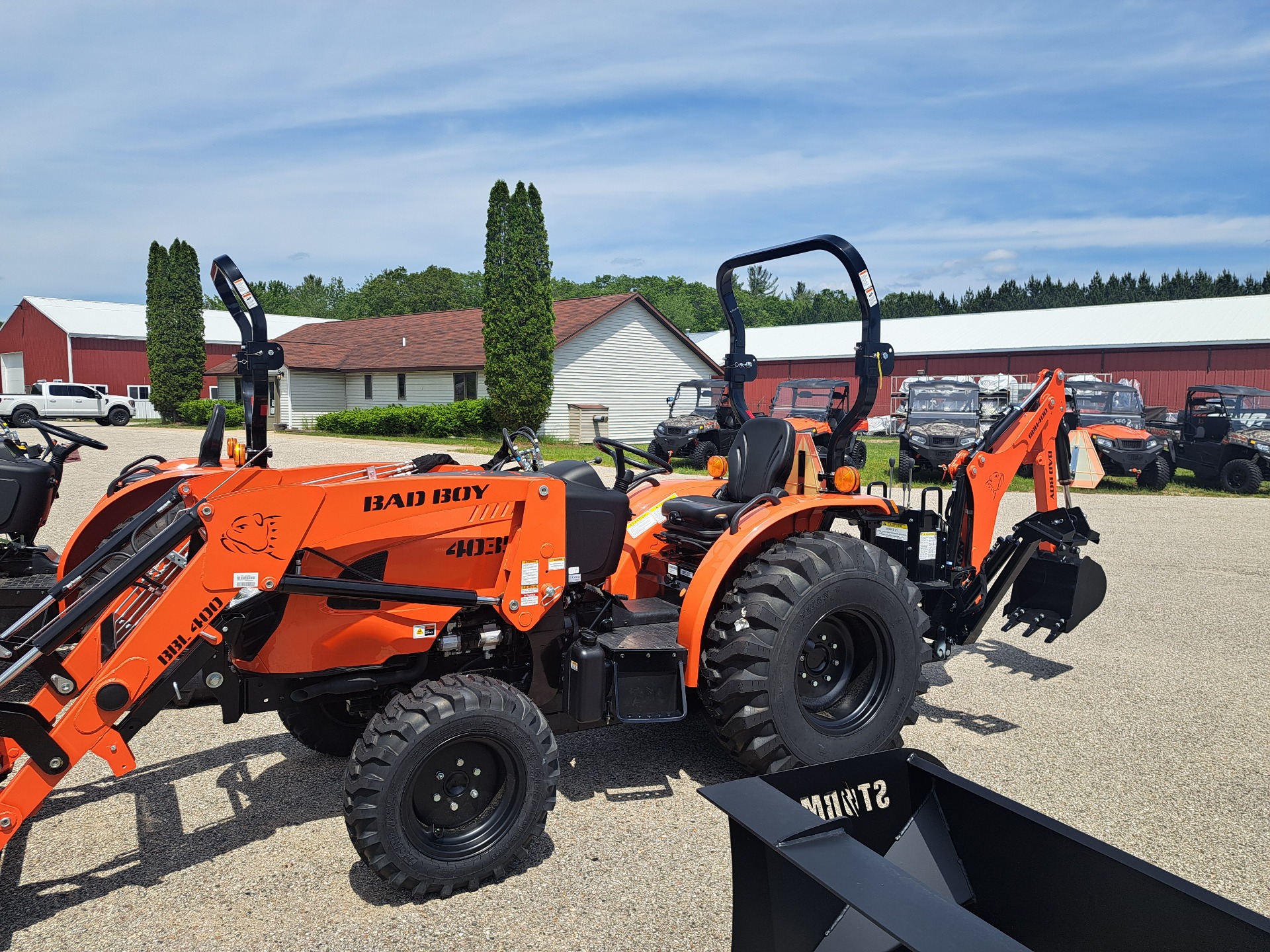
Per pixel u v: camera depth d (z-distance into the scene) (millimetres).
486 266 24734
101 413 31953
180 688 2893
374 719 2941
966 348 35594
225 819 3498
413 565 3303
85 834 3373
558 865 3184
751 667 3607
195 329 33375
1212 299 35344
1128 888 2094
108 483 13961
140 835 3369
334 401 31781
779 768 3691
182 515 2850
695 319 93188
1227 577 8234
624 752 4223
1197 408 16328
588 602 3906
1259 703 4926
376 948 2682
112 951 2656
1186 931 1960
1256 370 30531
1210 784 3879
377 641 3244
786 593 3641
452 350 29766
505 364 24766
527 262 24438
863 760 2562
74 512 10781
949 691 5141
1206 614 6930
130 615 3252
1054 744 4332
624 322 29141
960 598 4832
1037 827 2309
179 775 3902
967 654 5875
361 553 3215
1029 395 5105
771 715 3604
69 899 2932
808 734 3711
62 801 3650
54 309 40625
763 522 3848
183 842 3316
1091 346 33062
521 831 3045
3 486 4953
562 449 22391
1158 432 17891
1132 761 4125
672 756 4172
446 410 26219
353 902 2928
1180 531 10938
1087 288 86938
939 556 4816
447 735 2895
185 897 2947
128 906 2891
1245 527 11266
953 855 2572
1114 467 15391
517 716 3014
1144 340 32156
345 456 19062
